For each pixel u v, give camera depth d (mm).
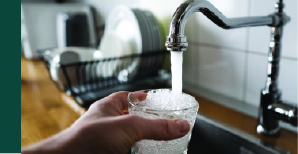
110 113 332
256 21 441
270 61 503
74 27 1328
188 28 809
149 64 837
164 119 295
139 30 789
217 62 728
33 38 1363
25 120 666
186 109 298
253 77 636
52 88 923
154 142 317
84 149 285
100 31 1358
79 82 791
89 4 1464
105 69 862
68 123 645
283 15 476
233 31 658
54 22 1424
